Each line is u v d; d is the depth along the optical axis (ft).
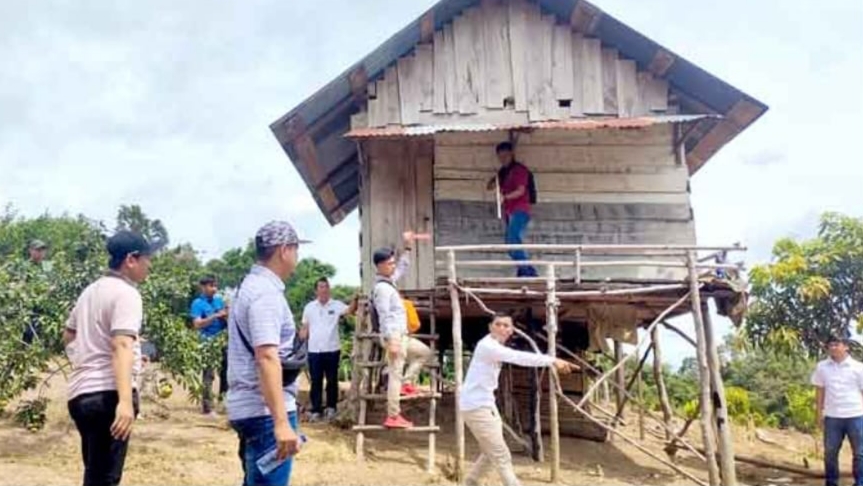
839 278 41.04
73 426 31.45
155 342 29.27
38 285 27.27
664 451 38.29
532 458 34.04
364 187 36.81
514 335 36.70
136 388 15.34
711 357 31.55
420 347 30.94
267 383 11.81
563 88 37.37
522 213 33.88
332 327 37.65
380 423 35.04
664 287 31.07
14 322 26.53
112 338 14.16
